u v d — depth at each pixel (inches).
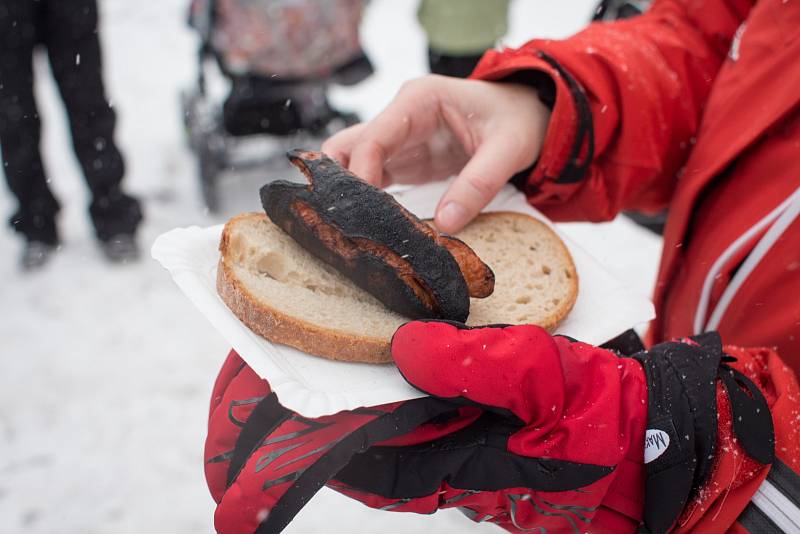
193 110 54.3
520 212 22.4
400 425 16.8
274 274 19.3
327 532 35.2
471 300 19.8
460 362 16.6
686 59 23.5
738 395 17.3
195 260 19.1
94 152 47.7
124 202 49.7
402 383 17.5
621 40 23.4
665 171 24.4
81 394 41.8
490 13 56.4
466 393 16.6
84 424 40.2
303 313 18.1
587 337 19.1
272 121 50.9
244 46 46.2
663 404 17.2
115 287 48.8
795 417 17.3
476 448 17.2
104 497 36.7
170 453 38.9
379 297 18.4
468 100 22.7
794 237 19.3
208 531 35.3
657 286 24.0
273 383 16.7
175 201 56.2
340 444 16.6
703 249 21.8
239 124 50.4
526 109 22.5
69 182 57.5
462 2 55.7
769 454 16.8
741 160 21.2
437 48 58.1
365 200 18.3
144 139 63.4
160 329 46.1
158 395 42.0
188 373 43.4
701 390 17.2
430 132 23.3
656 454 17.0
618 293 20.1
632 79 22.4
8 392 41.6
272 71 47.6
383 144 22.2
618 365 17.8
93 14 45.3
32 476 37.5
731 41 23.6
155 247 18.9
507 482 17.1
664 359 17.9
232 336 17.5
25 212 48.9
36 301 47.5
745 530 16.7
